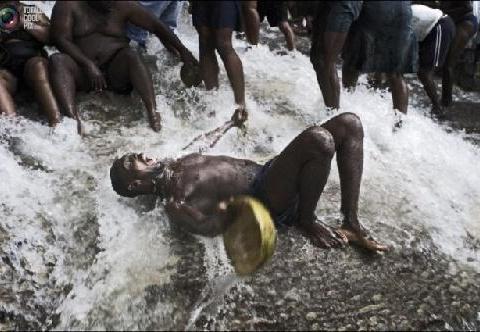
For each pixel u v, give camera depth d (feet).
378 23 15.42
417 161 14.42
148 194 11.44
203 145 12.72
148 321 9.31
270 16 21.45
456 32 18.88
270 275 10.12
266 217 8.91
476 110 19.38
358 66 16.37
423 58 18.29
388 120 16.20
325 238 10.74
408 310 9.60
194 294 9.73
